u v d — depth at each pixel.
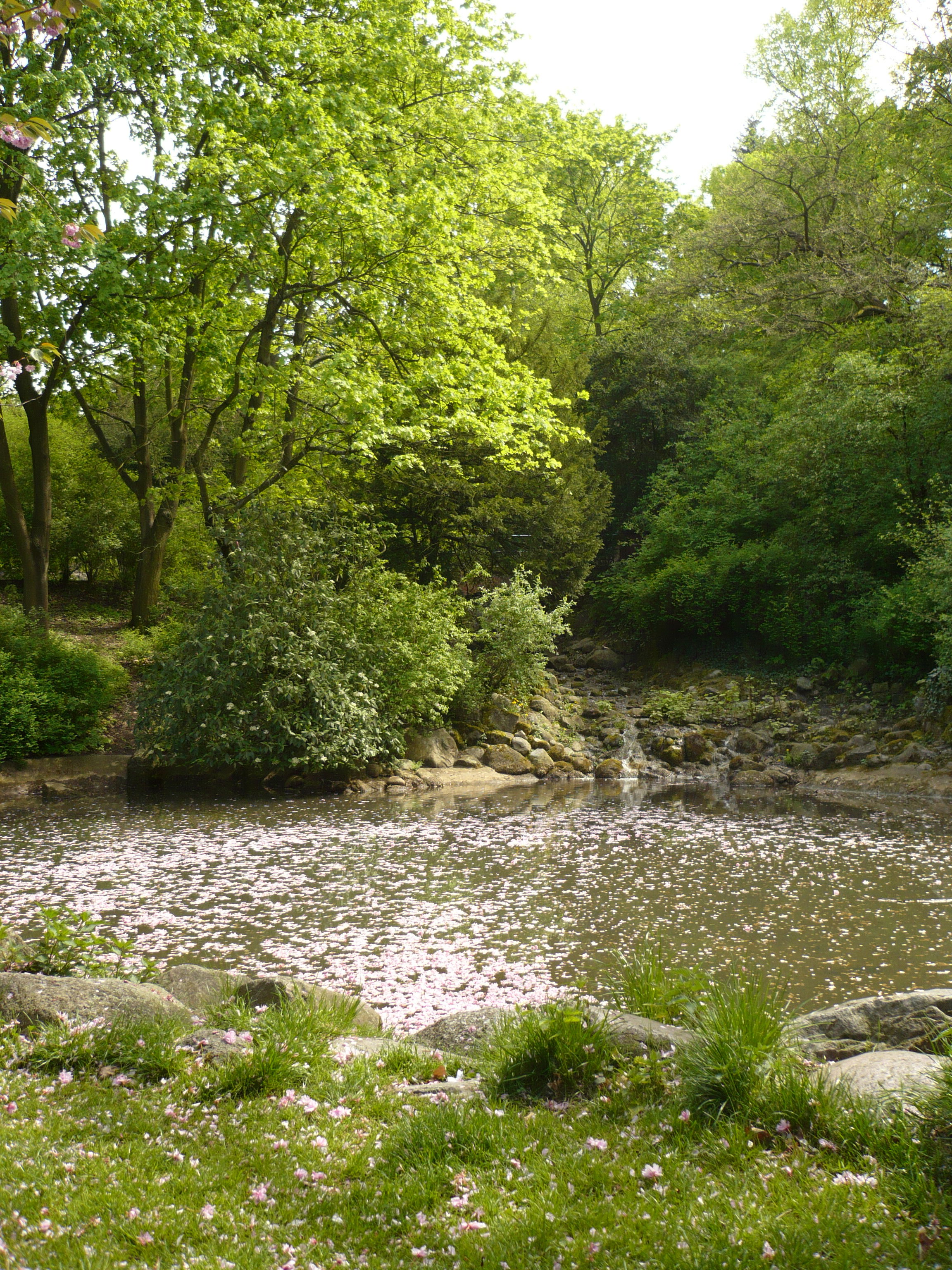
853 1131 3.54
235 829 13.83
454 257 20.12
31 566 20.73
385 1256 2.96
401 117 19.58
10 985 5.18
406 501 25.00
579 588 28.81
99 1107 4.07
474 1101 4.12
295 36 18.05
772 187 28.66
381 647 19.39
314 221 17.92
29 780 16.52
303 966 7.69
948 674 18.83
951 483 21.61
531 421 20.91
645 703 24.70
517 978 7.38
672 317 31.11
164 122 17.55
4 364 6.18
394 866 11.52
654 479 31.16
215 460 28.98
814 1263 2.74
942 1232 2.87
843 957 7.84
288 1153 3.68
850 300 26.97
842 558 23.77
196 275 19.22
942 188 25.84
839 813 15.45
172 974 6.19
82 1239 2.98
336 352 20.73
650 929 8.77
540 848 12.62
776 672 24.64
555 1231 3.02
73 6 4.19
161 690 17.48
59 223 16.16
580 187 39.22
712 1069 3.96
